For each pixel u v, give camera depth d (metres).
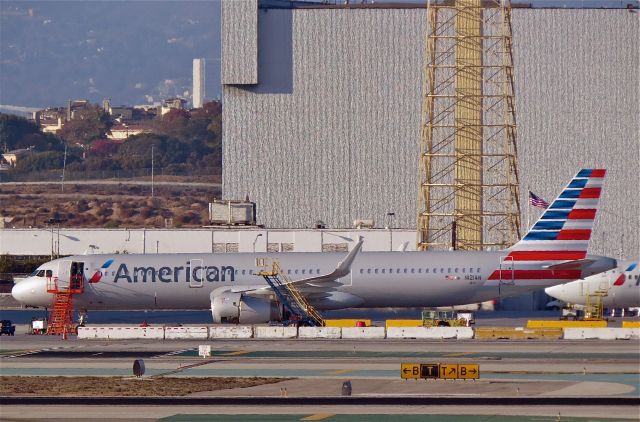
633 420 192.50
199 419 198.38
